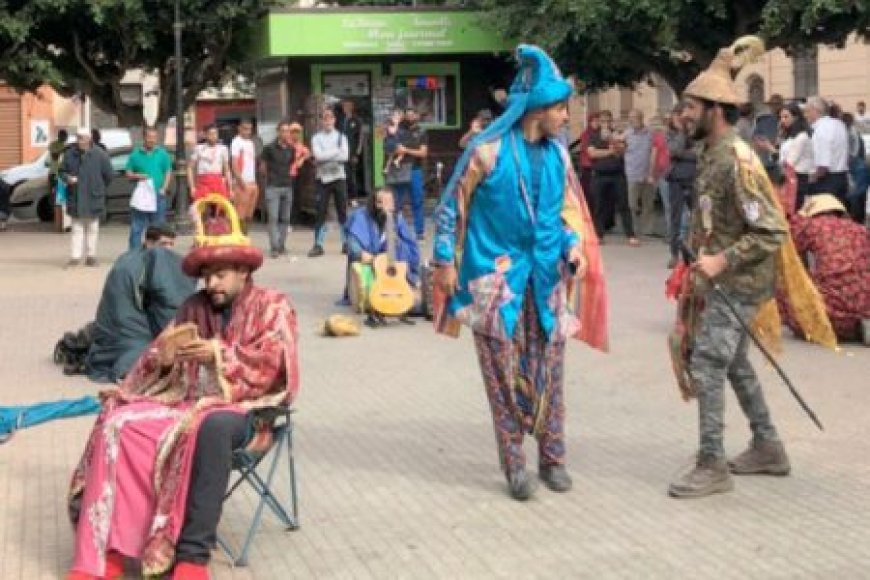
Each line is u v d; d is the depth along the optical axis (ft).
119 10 75.36
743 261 19.77
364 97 76.89
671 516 19.36
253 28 79.05
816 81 100.48
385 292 38.75
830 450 23.03
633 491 20.76
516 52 20.59
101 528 16.53
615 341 34.78
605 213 61.11
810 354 32.14
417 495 20.83
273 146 56.90
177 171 69.05
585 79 72.95
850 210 56.13
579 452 23.39
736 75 20.79
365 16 74.18
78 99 105.91
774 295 20.83
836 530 18.49
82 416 27.04
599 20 63.00
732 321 20.11
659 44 66.08
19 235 73.26
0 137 124.77
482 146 20.18
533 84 20.24
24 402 28.78
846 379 29.12
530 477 21.17
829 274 33.04
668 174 50.24
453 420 26.30
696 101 20.12
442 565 17.40
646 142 59.88
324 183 56.90
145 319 30.22
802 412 25.95
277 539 18.67
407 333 37.42
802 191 52.70
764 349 20.49
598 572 16.97
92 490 16.69
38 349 35.76
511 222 20.21
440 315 20.98
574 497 20.52
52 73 77.05
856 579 16.46
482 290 20.27
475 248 20.36
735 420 25.27
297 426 25.89
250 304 17.95
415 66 77.05
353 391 29.43
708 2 61.93
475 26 73.92
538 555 17.72
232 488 18.47
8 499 21.09
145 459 16.56
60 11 73.36
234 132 77.97
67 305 44.21
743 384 21.16
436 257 20.52
